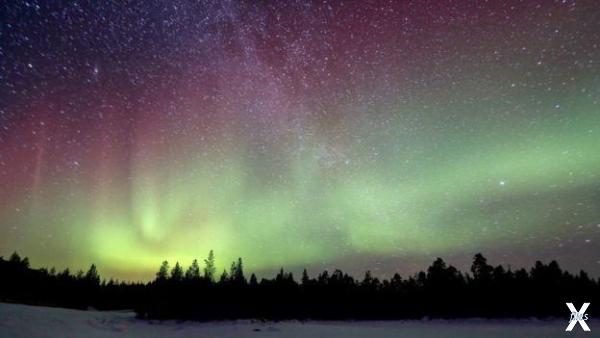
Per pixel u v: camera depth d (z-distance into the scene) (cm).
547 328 3734
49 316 2862
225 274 5797
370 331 3500
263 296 5191
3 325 2281
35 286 5491
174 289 4472
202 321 4059
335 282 6184
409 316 5362
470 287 5669
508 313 5022
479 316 5047
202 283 4838
